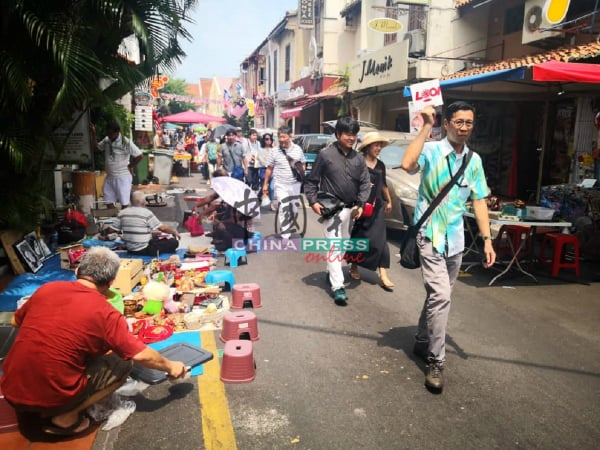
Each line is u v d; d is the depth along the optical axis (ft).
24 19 16.55
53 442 9.17
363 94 57.21
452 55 45.50
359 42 68.23
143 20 19.34
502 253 23.27
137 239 21.86
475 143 42.88
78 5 18.28
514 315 16.39
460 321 15.74
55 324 8.70
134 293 16.43
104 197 29.37
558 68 21.91
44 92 19.36
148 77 22.39
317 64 75.10
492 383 11.79
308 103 71.72
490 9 45.01
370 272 21.38
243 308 16.44
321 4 73.36
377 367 12.49
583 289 19.42
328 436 9.57
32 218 19.84
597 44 30.09
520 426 10.05
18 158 17.89
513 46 42.55
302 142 49.16
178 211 35.47
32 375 8.62
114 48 20.94
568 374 12.30
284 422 10.00
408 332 14.76
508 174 44.04
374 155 18.49
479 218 12.06
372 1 61.72
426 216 11.53
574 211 27.02
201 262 20.81
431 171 11.53
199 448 9.15
